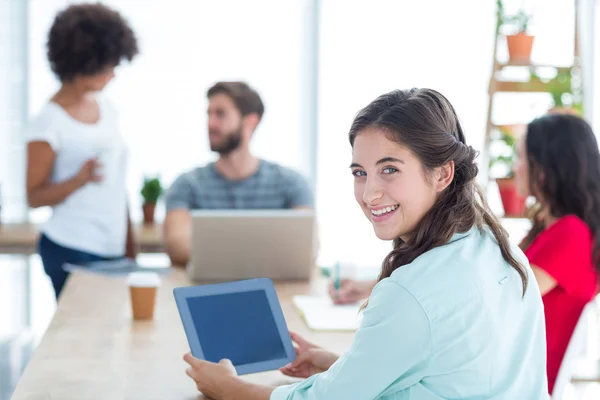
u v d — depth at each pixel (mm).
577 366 4020
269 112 4625
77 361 1887
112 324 2230
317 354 1783
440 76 4637
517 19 4145
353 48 4621
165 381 1752
